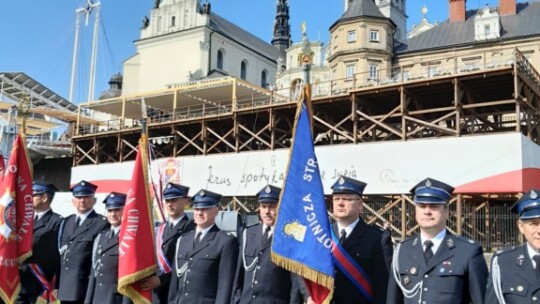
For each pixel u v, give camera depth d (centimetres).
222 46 6316
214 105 4172
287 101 3278
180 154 4144
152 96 4103
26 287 906
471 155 2530
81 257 870
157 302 799
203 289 712
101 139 4353
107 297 794
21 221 857
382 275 605
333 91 3316
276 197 716
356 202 635
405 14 7162
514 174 2405
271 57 7275
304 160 641
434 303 520
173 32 6150
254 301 687
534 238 493
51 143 5181
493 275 510
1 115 3803
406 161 2698
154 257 747
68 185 4944
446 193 554
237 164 3378
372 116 3038
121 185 3991
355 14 5044
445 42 4762
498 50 4028
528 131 2783
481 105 2631
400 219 2828
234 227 1891
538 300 480
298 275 652
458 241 547
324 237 604
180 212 834
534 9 4622
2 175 959
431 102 3088
